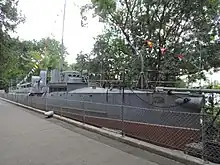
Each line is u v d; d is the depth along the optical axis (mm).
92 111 10242
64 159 5809
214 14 16719
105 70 18625
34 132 9031
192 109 7234
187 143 6320
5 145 7164
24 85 30000
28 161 5691
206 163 5035
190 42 16500
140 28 18078
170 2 16812
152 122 7895
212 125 5789
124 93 8844
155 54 16812
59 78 15500
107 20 19609
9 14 25391
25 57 45344
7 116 13945
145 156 5930
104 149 6582
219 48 16188
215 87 13312
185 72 16344
